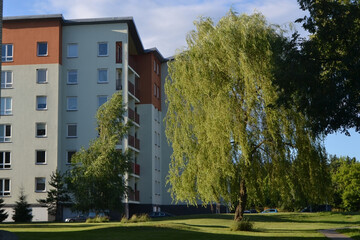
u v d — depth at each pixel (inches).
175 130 1209.4
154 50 2598.4
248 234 1077.1
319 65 860.6
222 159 1103.0
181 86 1208.8
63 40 2333.9
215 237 975.0
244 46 1131.9
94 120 2279.8
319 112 833.5
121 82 2345.0
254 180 1133.7
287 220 1868.8
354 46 821.2
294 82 846.5
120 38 2329.0
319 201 1154.7
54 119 2235.5
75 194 1694.1
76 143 2267.5
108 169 1681.8
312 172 1135.0
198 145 1165.7
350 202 3149.6
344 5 861.8
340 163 3969.0
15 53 2276.1
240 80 1141.1
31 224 1485.0
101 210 1734.7
